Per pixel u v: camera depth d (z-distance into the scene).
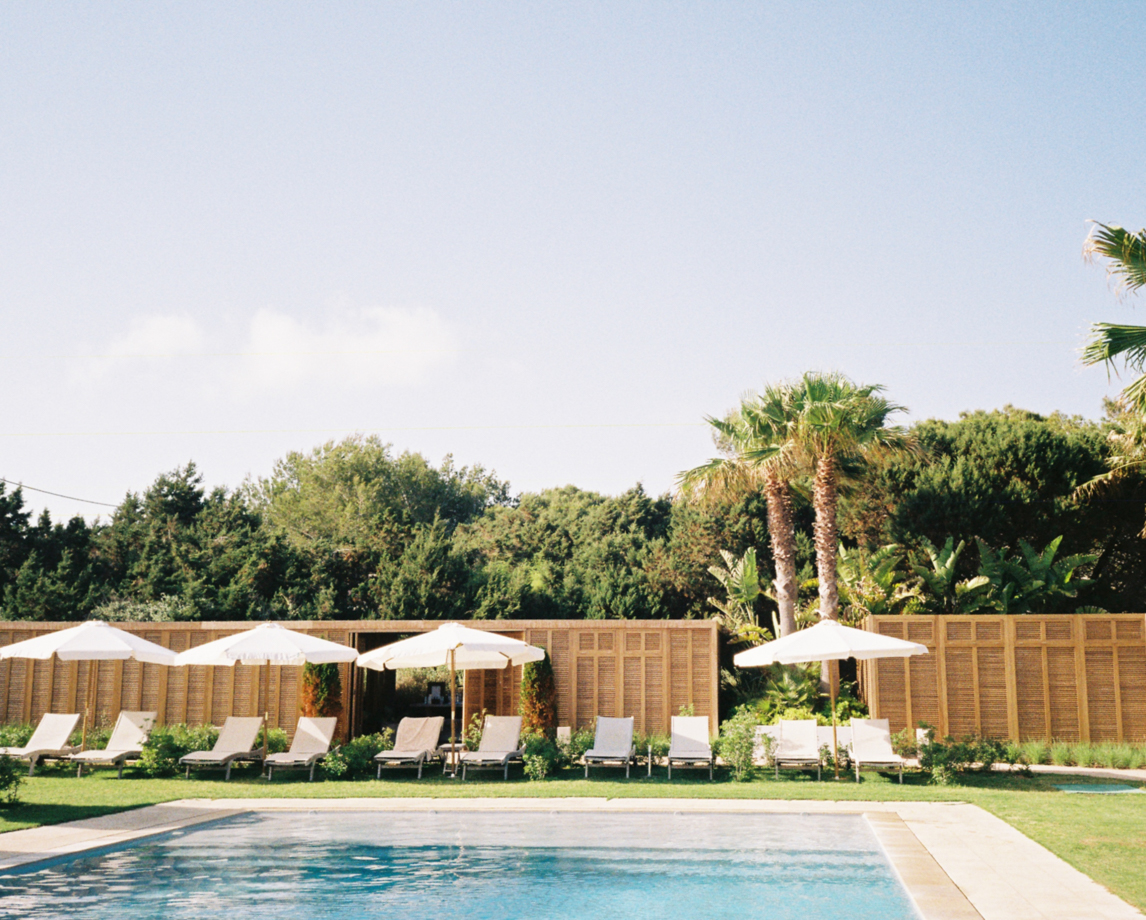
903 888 8.48
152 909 7.99
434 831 11.77
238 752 17.17
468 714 22.28
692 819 12.56
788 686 21.88
